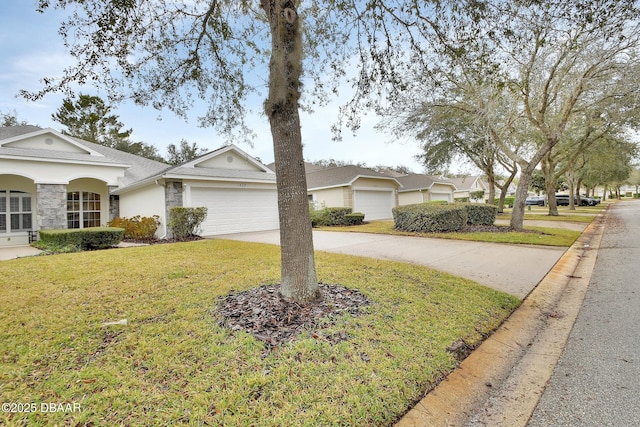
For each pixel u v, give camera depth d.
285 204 3.71
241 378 2.38
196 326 3.25
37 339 2.97
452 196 32.12
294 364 2.57
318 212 17.28
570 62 9.94
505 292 4.88
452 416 2.19
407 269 5.96
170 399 2.15
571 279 5.91
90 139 23.86
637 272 6.07
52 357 2.67
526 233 11.47
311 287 3.75
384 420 2.08
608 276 5.95
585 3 3.97
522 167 12.16
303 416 2.03
